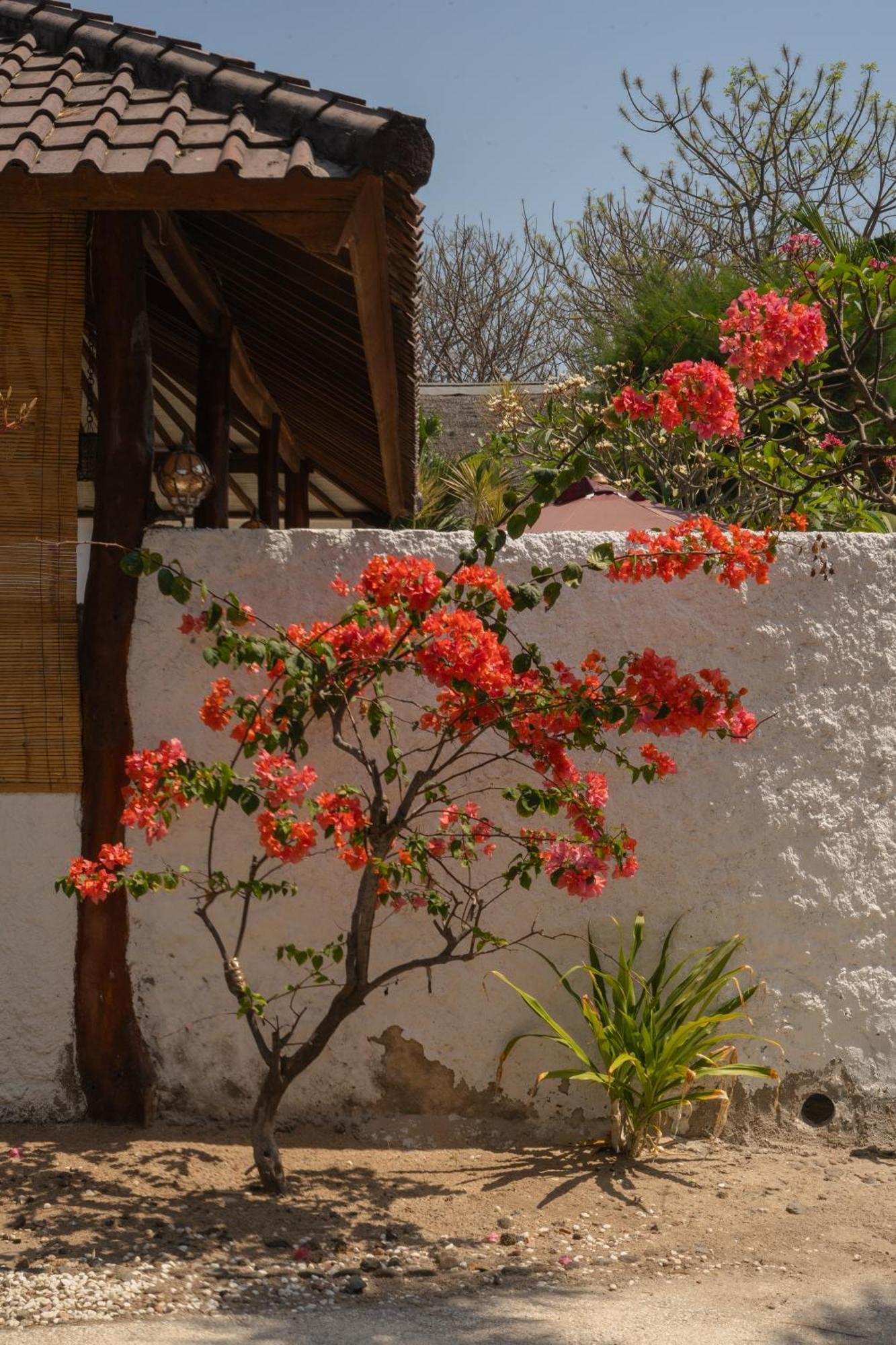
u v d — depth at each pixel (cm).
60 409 479
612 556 429
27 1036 487
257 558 493
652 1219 423
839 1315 351
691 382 433
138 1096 485
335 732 411
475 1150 488
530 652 411
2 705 482
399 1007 497
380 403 618
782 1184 461
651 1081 470
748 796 511
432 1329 332
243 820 492
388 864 405
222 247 581
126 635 487
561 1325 338
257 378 852
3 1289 349
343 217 418
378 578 384
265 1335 325
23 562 480
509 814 498
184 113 455
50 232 476
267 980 493
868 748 521
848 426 1095
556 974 502
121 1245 383
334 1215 416
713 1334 335
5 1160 447
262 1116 431
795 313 488
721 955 502
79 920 488
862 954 516
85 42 520
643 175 2019
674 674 407
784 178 1923
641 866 507
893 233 1053
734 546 430
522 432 1255
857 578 523
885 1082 511
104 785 485
